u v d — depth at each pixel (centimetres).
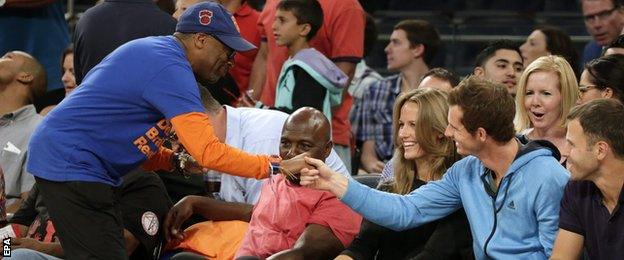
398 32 2494
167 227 1730
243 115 1825
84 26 2039
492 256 1447
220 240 1712
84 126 1519
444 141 1568
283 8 2188
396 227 1505
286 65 2159
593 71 1731
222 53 1554
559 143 1738
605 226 1399
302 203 1620
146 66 1512
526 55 2378
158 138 1545
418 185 1582
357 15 2272
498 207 1454
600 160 1375
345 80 2147
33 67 2169
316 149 1591
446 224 1529
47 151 1520
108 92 1519
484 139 1432
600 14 2405
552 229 1430
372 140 2512
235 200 1831
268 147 1797
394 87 2511
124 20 2023
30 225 1875
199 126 1496
